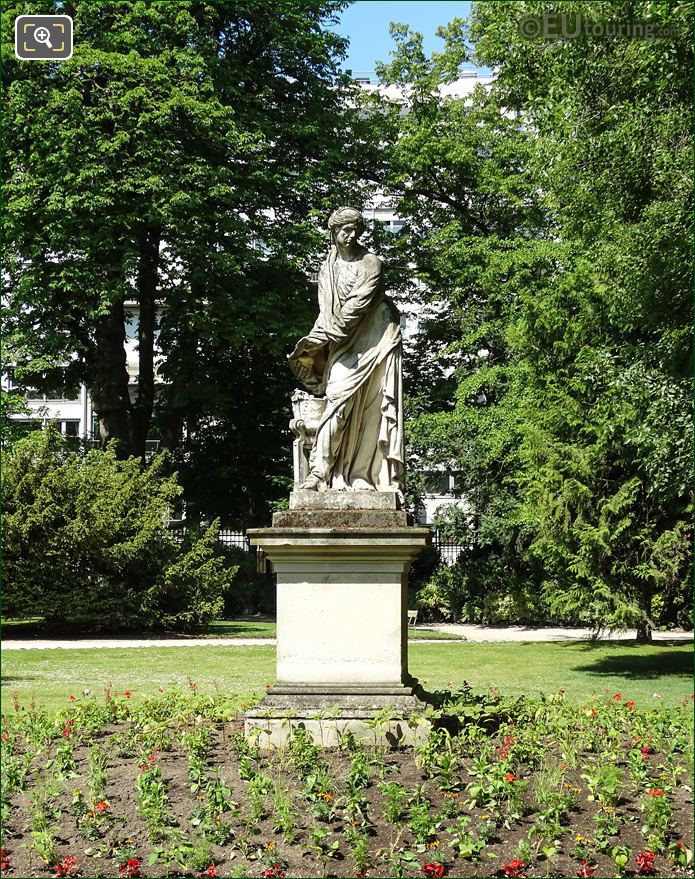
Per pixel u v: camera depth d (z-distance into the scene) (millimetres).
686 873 5852
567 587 20078
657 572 15875
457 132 27516
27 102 22375
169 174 22734
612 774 6617
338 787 6711
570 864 5898
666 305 13328
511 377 24484
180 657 17156
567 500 16359
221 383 29547
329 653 7941
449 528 26484
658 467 13664
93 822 6379
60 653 17750
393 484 8398
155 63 22469
